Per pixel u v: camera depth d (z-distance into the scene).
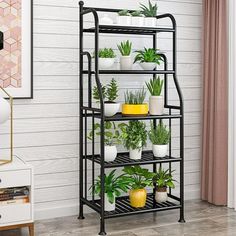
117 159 3.90
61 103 4.01
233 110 4.24
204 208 4.29
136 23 3.84
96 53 3.58
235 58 4.18
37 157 3.95
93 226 3.77
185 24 4.48
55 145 4.01
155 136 3.97
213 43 4.36
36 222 3.88
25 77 3.83
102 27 3.60
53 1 3.93
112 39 4.18
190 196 4.61
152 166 4.42
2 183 3.32
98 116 3.69
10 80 3.79
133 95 4.09
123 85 4.23
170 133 4.20
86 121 3.97
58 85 3.99
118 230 3.67
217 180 4.32
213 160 4.40
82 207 3.98
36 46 3.89
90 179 4.15
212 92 4.38
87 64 4.07
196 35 4.55
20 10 3.78
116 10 3.95
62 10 3.97
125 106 3.80
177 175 4.54
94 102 4.12
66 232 3.62
